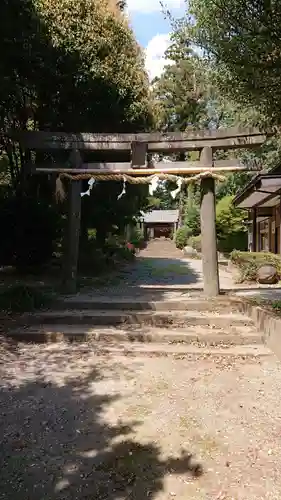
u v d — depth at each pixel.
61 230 10.15
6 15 6.09
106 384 4.45
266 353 5.37
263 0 4.21
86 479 2.79
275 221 15.70
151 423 3.59
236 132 7.80
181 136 7.98
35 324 6.51
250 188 11.87
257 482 2.75
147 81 10.88
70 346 5.73
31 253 9.77
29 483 2.74
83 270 11.30
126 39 9.91
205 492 2.65
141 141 8.04
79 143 8.20
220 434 3.40
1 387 4.34
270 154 11.09
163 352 5.43
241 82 4.90
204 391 4.29
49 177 10.65
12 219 9.46
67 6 8.71
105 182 11.07
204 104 28.56
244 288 9.75
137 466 2.94
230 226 24.52
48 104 9.48
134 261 18.72
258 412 3.81
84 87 8.87
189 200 32.25
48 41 8.09
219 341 5.85
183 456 3.07
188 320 6.53
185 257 23.81
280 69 4.41
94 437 3.35
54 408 3.87
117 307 7.17
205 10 4.72
